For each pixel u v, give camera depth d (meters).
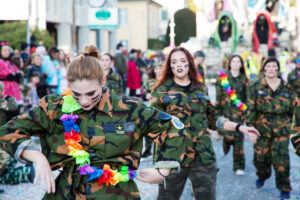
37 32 16.92
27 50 11.96
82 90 2.21
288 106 5.44
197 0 27.48
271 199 5.32
